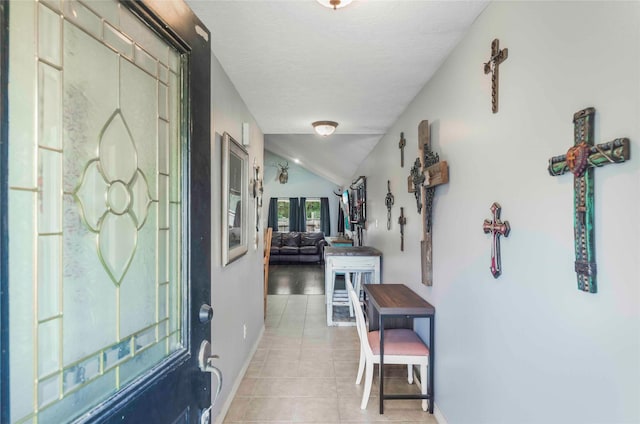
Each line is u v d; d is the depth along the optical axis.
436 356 2.19
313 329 3.98
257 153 3.55
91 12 0.71
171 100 0.96
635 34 0.79
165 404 0.85
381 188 4.19
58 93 0.64
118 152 0.79
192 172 0.99
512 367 1.30
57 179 0.64
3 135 0.52
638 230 0.78
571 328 0.99
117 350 0.78
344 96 2.72
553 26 1.07
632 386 0.79
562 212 1.03
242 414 2.26
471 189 1.66
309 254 9.39
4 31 0.52
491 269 1.43
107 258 0.76
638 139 0.78
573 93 0.99
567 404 1.01
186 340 0.96
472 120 1.66
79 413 0.66
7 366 0.52
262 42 1.83
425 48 1.89
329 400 2.43
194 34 1.02
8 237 0.53
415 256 2.65
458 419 1.83
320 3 1.44
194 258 1.00
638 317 0.78
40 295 0.60
